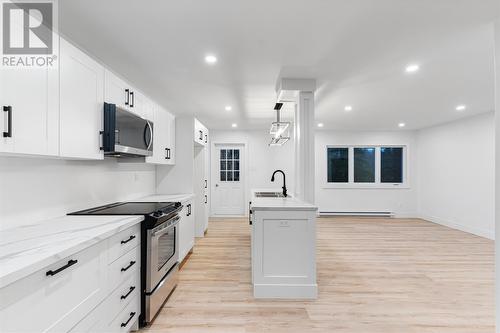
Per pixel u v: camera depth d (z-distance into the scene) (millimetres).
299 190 3311
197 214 5207
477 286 3006
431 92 3723
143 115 3020
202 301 2674
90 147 2045
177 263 3014
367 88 3543
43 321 1220
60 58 1722
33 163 1926
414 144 7180
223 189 7371
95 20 1931
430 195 6688
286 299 2707
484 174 5152
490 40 2242
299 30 2086
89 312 1547
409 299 2711
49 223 1913
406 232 5523
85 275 1512
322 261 3805
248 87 3486
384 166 7332
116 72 2945
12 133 1381
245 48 2393
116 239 1847
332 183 7312
